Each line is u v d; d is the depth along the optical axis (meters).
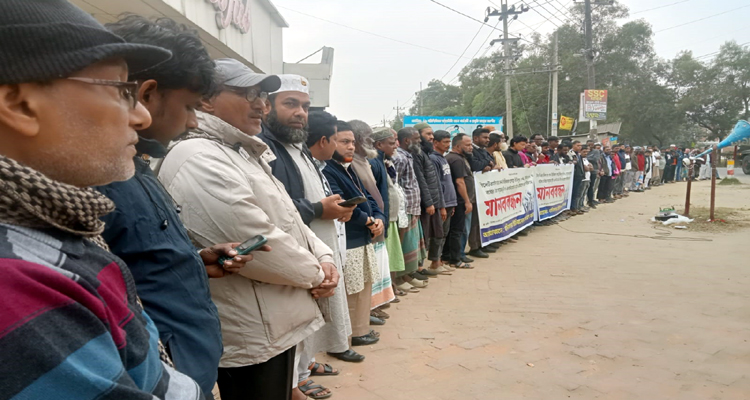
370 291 3.72
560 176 10.62
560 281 5.57
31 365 0.64
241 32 8.00
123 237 1.25
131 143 0.91
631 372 3.23
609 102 34.94
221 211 1.71
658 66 38.38
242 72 1.95
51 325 0.67
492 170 7.26
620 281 5.55
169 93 1.44
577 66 33.91
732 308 4.54
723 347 3.64
